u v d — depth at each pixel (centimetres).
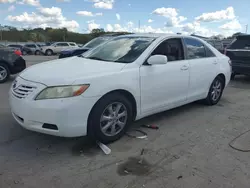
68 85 291
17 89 317
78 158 299
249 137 368
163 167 282
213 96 529
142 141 347
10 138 348
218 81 535
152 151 318
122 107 344
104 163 288
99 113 314
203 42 502
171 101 420
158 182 254
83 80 299
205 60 488
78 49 955
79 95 293
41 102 288
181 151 320
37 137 353
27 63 1509
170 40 423
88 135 323
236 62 825
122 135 356
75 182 252
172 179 260
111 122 333
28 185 246
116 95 331
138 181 255
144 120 433
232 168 282
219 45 1418
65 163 287
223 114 474
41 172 268
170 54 417
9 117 430
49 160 293
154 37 414
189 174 269
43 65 366
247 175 269
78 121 298
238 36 828
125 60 367
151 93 378
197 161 296
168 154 312
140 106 367
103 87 312
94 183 251
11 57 775
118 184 250
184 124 417
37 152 312
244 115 470
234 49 827
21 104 300
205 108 513
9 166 278
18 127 386
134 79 348
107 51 409
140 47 388
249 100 589
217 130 393
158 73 382
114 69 334
